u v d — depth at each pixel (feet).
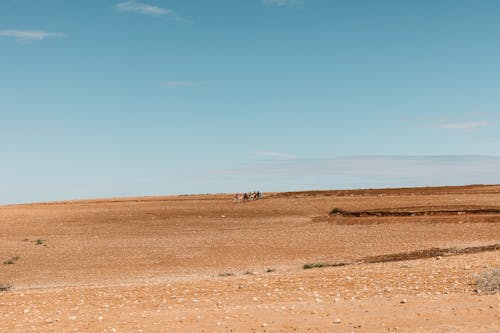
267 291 56.39
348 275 65.10
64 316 46.98
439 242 146.72
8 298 61.57
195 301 52.54
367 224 202.28
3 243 182.39
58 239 191.93
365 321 37.37
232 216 250.16
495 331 32.63
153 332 38.09
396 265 77.97
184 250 155.84
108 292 63.41
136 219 245.65
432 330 33.83
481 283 47.16
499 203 226.38
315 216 240.32
